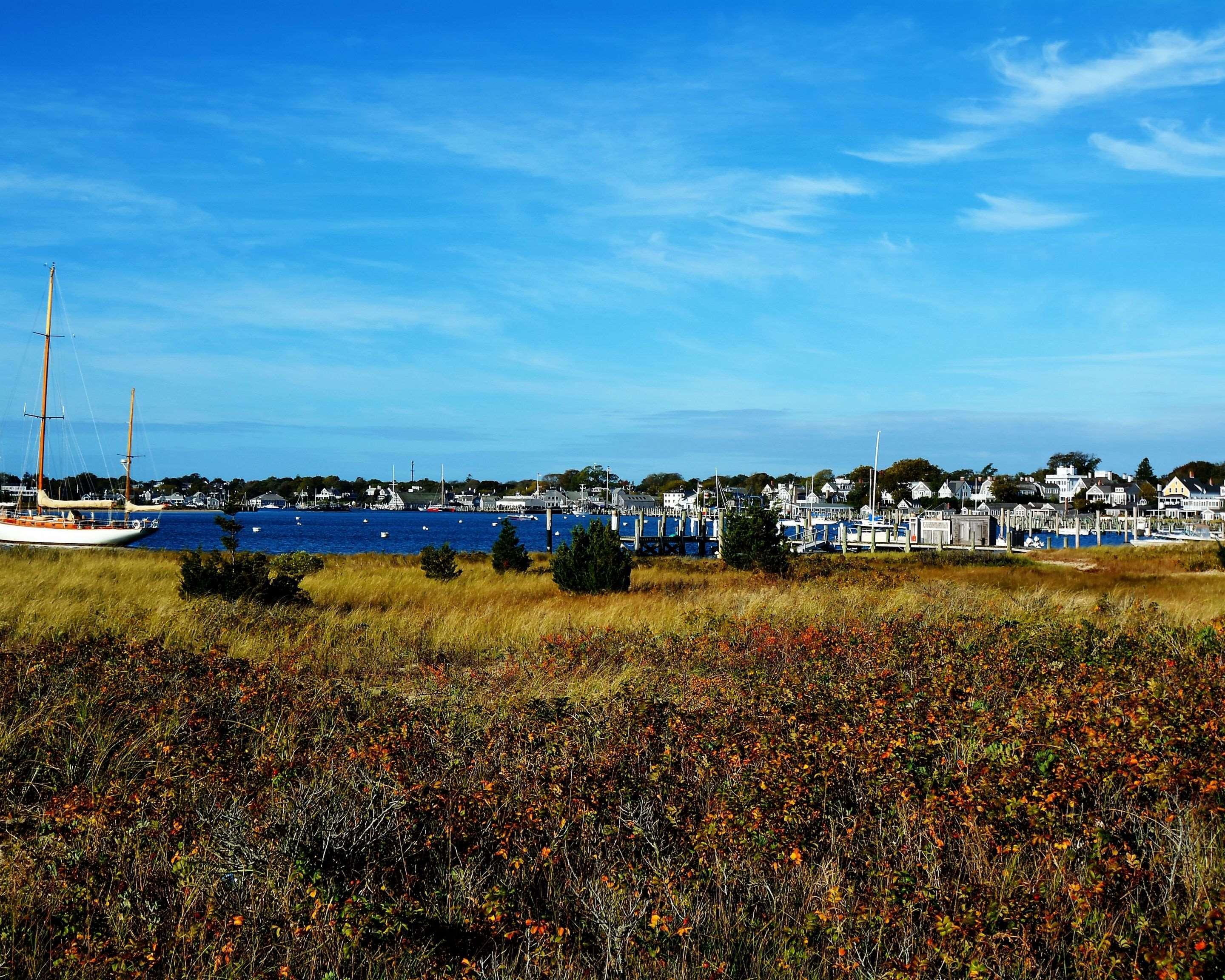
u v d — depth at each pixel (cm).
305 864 496
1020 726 702
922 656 1082
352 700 893
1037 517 11456
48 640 1123
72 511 6091
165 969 429
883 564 3747
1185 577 3155
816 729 722
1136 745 616
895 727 710
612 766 662
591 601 1998
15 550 3478
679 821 582
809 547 5869
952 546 6269
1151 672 898
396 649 1309
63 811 570
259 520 17088
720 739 711
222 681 916
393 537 11119
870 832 568
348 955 438
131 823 571
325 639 1342
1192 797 570
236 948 439
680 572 3109
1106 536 11112
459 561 3891
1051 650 1080
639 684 982
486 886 520
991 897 457
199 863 507
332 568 3241
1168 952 404
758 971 441
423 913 471
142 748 741
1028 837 533
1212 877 479
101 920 460
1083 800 582
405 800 580
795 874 527
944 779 616
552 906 499
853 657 1092
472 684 1005
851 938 445
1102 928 446
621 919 464
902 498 16500
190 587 1800
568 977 430
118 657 1007
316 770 657
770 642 1212
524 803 600
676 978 431
